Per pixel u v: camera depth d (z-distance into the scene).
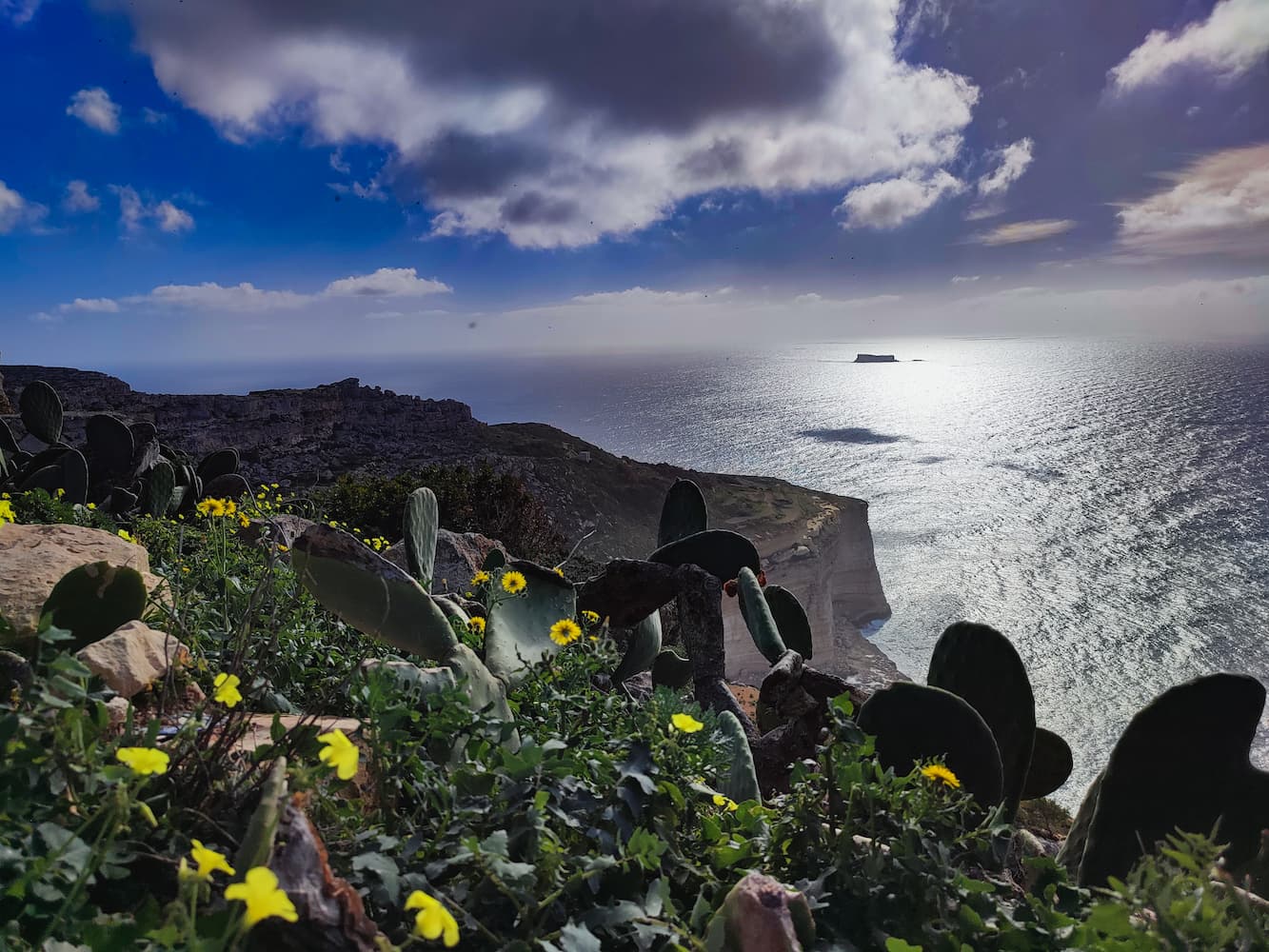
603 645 3.55
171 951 1.13
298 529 6.84
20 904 1.24
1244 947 1.59
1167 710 2.95
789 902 1.75
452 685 2.46
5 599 3.12
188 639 2.98
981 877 2.36
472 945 1.65
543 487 95.56
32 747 1.48
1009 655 3.53
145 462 10.44
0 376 20.20
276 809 1.33
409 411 90.69
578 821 1.97
